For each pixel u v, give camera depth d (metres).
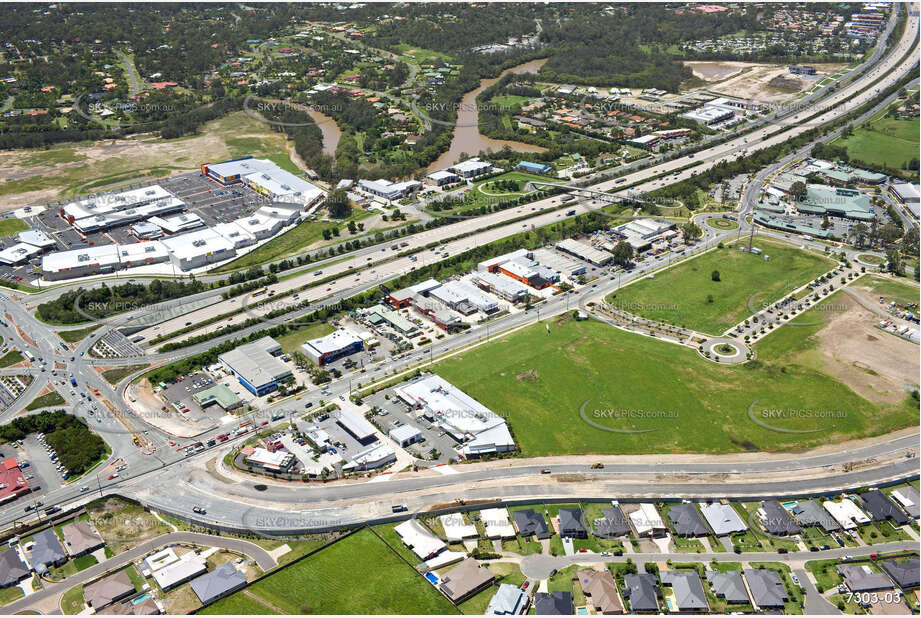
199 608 175.62
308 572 186.12
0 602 178.00
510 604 173.75
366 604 177.25
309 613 174.88
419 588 181.38
